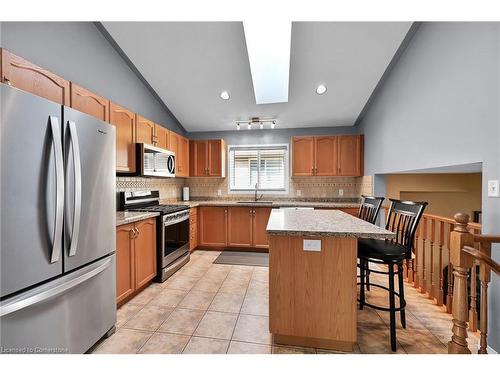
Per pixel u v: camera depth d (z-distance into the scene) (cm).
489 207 146
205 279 280
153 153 300
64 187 131
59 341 132
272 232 153
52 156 125
